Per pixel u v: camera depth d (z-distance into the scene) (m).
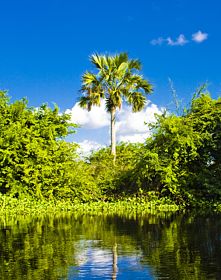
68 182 24.20
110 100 31.12
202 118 24.06
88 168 25.97
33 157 23.56
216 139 23.94
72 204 23.66
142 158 23.86
